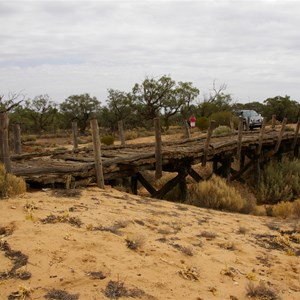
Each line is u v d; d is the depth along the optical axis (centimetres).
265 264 526
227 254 537
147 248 498
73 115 5916
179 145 1388
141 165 1012
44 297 342
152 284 395
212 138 1741
